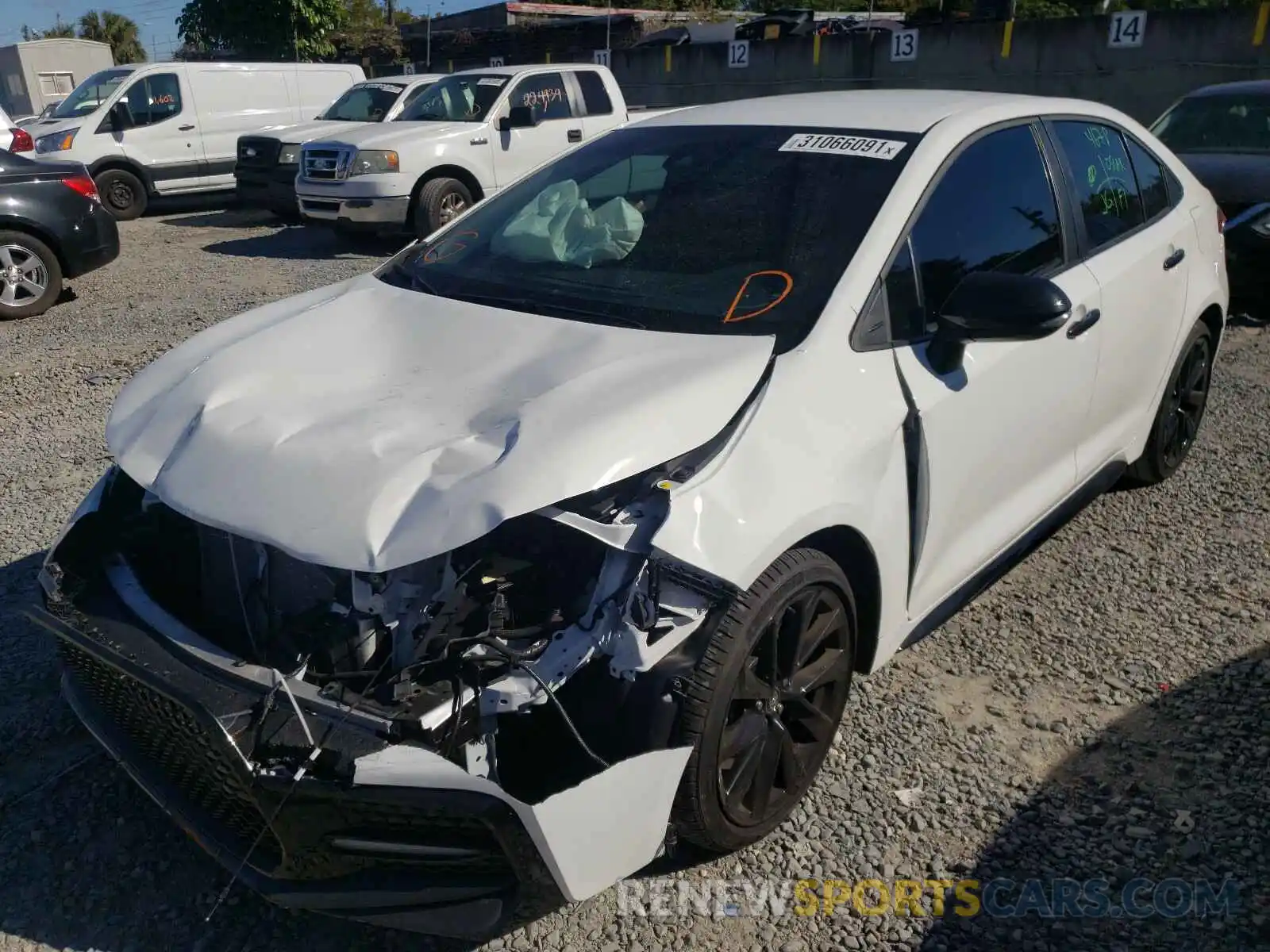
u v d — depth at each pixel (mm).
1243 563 4387
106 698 2748
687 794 2553
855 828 2973
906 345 3074
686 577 2416
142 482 2660
